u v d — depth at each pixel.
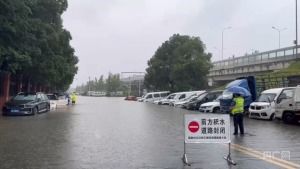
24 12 29.72
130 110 42.09
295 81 38.69
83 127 21.44
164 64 83.69
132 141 15.74
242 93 19.36
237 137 17.31
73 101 64.56
